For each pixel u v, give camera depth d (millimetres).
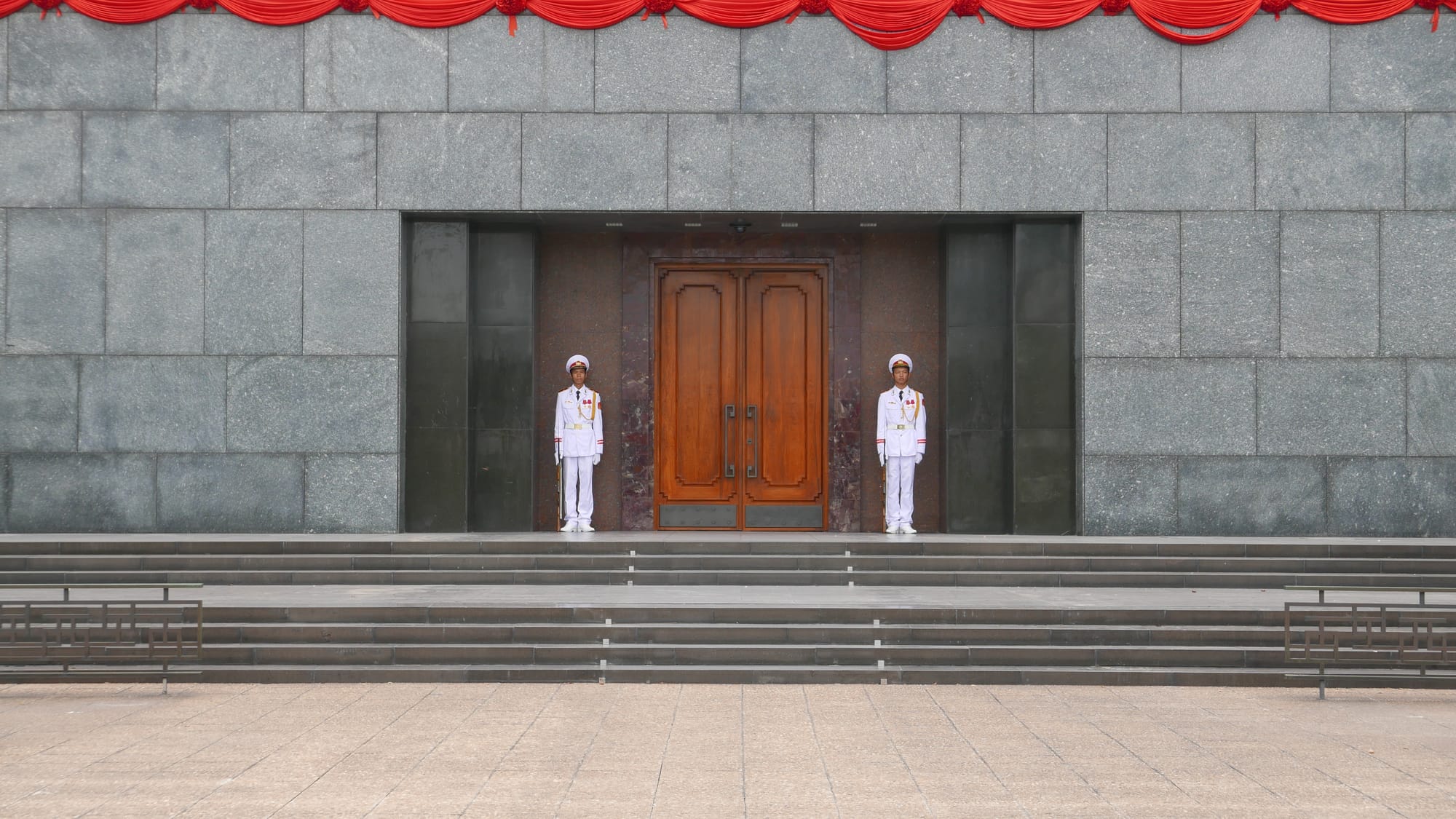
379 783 6848
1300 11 15484
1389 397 15430
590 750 7691
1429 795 6625
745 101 15711
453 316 16125
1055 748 7766
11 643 9352
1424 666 9414
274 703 9188
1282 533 15469
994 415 16469
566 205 15719
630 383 17391
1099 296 15656
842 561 13484
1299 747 7777
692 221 16312
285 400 15625
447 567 13484
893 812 6316
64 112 15547
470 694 9562
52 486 15508
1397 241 15438
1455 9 15406
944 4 15648
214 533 15469
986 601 11523
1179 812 6316
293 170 15648
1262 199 15531
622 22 15734
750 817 6223
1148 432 15602
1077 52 15648
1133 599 11844
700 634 10562
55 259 15539
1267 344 15523
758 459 17406
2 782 6855
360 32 15688
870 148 15711
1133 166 15609
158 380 15555
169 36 15586
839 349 17375
